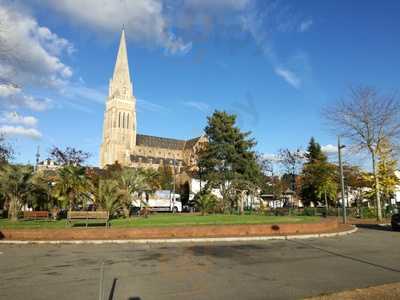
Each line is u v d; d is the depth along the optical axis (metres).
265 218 28.45
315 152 71.62
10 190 30.48
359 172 50.25
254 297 7.98
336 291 8.37
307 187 62.59
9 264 12.26
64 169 30.88
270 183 64.50
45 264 12.23
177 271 10.93
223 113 51.31
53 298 8.03
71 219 23.83
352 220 38.00
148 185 37.56
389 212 44.12
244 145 50.53
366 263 12.16
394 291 7.70
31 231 19.41
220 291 8.52
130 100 142.50
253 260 12.90
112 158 134.75
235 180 48.97
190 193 78.94
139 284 9.27
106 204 27.58
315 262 12.42
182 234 20.17
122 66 144.25
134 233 19.84
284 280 9.62
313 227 22.67
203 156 51.12
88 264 12.19
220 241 18.89
